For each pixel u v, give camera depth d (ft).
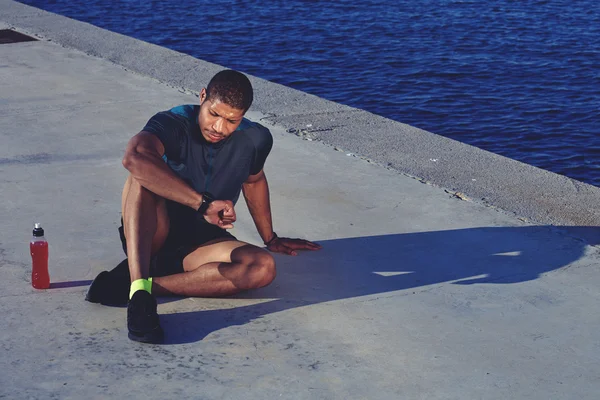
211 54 48.44
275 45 50.57
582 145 33.88
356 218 16.60
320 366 11.47
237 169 13.30
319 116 23.43
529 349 12.01
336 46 50.39
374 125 22.67
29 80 27.25
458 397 10.85
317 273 14.28
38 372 11.18
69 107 24.17
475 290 13.71
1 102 24.59
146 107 24.29
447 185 18.26
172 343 11.96
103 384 10.94
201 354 11.70
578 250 15.21
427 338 12.25
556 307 13.20
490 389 11.03
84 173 18.88
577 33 55.11
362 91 41.22
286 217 16.60
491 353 11.89
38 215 16.43
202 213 12.17
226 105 12.05
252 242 15.55
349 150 20.57
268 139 13.55
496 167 19.44
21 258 14.55
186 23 57.11
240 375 11.21
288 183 18.37
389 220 16.49
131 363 11.44
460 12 61.82
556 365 11.63
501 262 14.73
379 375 11.28
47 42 33.17
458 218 16.61
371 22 57.62
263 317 12.76
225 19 58.29
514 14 61.46
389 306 13.16
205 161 13.05
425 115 37.65
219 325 12.50
